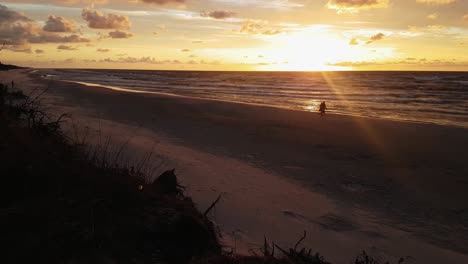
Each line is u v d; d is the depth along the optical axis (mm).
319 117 21625
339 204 8125
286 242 5641
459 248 6383
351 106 32219
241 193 7918
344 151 13367
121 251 3436
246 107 25625
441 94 44750
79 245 3334
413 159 12453
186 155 11180
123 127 16000
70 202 3971
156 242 3734
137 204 4289
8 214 3586
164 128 17094
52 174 4418
